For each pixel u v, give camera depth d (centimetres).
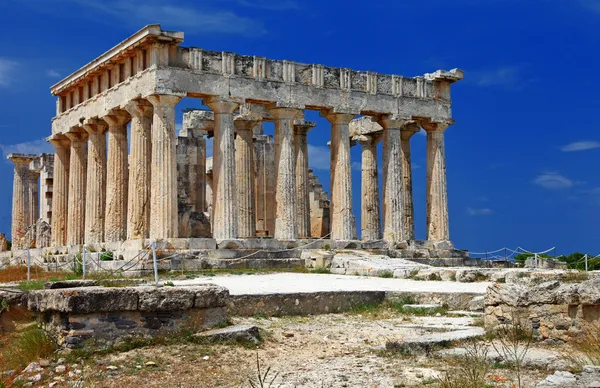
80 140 5425
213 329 1895
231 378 1588
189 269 3988
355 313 2495
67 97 5488
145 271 3766
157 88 4275
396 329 2152
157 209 4294
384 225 5247
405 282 3184
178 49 4409
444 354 1728
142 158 4519
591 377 1327
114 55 4650
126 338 1764
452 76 5459
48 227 6278
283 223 4741
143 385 1535
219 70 4531
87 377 1570
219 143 4509
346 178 5000
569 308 1842
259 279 3369
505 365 1606
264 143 6128
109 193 4819
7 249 7694
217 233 4481
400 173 5247
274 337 2006
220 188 4488
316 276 3612
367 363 1702
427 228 5481
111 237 4766
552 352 1712
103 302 1733
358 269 3791
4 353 1775
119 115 4819
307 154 5622
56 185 5650
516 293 1905
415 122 5569
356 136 5934
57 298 1727
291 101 4769
